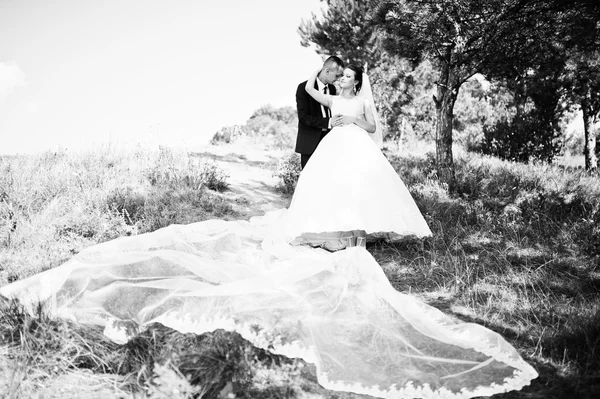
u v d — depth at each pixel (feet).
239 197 27.35
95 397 8.52
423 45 28.35
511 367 9.28
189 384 8.20
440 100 29.68
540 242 18.80
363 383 8.86
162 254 12.92
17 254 15.74
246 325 9.97
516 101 48.44
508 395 8.92
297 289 11.70
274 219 20.01
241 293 11.12
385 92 53.47
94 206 21.16
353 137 17.88
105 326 10.21
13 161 25.57
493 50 27.17
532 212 21.95
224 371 8.88
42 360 9.22
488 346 9.48
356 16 46.42
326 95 19.84
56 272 11.92
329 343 9.86
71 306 10.87
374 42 46.73
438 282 15.16
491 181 29.60
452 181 28.96
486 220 21.22
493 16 25.73
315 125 20.66
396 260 17.56
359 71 18.72
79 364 9.58
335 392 9.03
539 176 34.32
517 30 26.13
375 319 10.87
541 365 9.98
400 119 56.54
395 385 8.82
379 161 17.46
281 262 14.16
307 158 21.15
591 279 14.96
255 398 8.55
